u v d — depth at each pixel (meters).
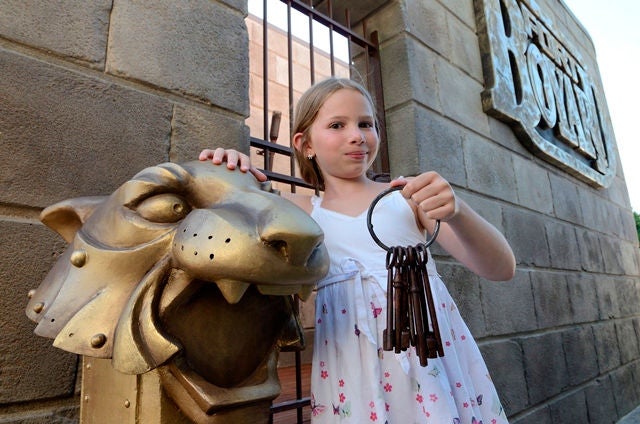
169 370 0.41
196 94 0.92
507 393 1.59
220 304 0.44
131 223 0.43
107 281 0.42
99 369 0.48
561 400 1.91
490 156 1.91
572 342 2.16
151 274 0.41
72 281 0.44
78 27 0.78
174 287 0.41
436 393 0.66
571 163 2.60
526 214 2.08
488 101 1.93
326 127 0.83
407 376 0.68
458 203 0.67
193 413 0.41
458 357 0.77
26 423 0.63
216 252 0.37
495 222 1.82
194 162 0.50
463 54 1.92
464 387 0.70
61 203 0.52
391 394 0.68
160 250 0.42
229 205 0.42
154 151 0.83
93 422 0.47
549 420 1.78
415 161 1.50
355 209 0.83
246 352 0.45
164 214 0.43
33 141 0.69
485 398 0.75
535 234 2.11
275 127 2.61
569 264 2.37
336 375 0.70
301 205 0.92
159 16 0.90
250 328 0.46
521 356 1.73
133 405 0.42
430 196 0.62
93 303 0.41
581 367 2.18
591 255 2.69
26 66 0.71
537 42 2.66
